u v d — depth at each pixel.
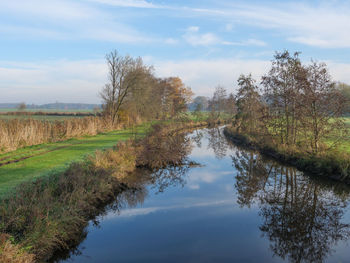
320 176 13.90
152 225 8.30
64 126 23.83
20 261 5.00
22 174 10.25
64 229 6.82
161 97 54.38
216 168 17.36
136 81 37.31
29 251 5.52
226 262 6.16
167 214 9.27
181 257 6.38
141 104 41.16
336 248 7.06
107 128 32.31
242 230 8.02
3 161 12.89
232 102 54.00
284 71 19.30
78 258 6.29
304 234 7.87
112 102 38.09
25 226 5.98
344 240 7.55
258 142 24.83
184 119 39.59
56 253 6.28
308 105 16.36
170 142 19.44
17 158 13.73
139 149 17.30
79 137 24.23
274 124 20.97
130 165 14.71
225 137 35.75
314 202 10.74
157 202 10.59
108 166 12.46
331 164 13.73
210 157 21.47
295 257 6.54
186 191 12.17
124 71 37.81
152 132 22.81
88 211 8.40
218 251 6.70
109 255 6.43
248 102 30.61
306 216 9.28
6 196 7.55
